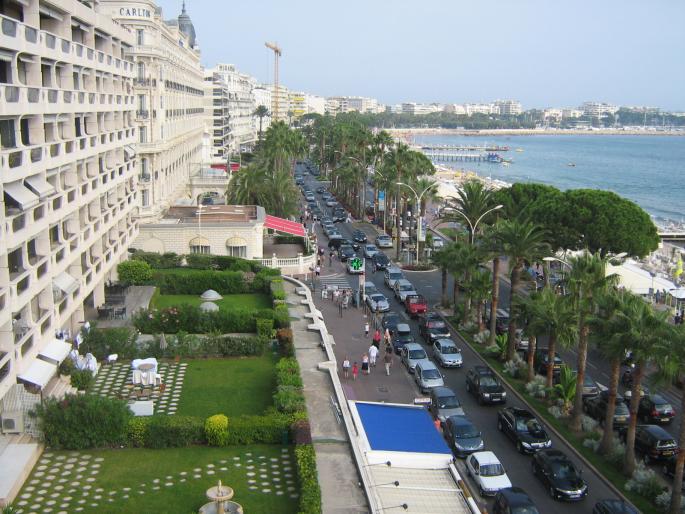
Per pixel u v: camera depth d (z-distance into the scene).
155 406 37.03
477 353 56.31
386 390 48.16
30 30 33.75
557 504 33.75
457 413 42.75
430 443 32.84
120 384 40.12
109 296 53.25
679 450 31.67
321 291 74.38
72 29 47.28
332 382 40.41
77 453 31.55
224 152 178.75
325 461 31.22
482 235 62.59
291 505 27.70
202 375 41.84
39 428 31.66
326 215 126.69
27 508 27.02
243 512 27.02
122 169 58.66
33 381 32.47
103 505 27.34
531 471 37.03
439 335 58.03
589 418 42.62
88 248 47.59
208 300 59.19
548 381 46.84
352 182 131.12
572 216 74.31
